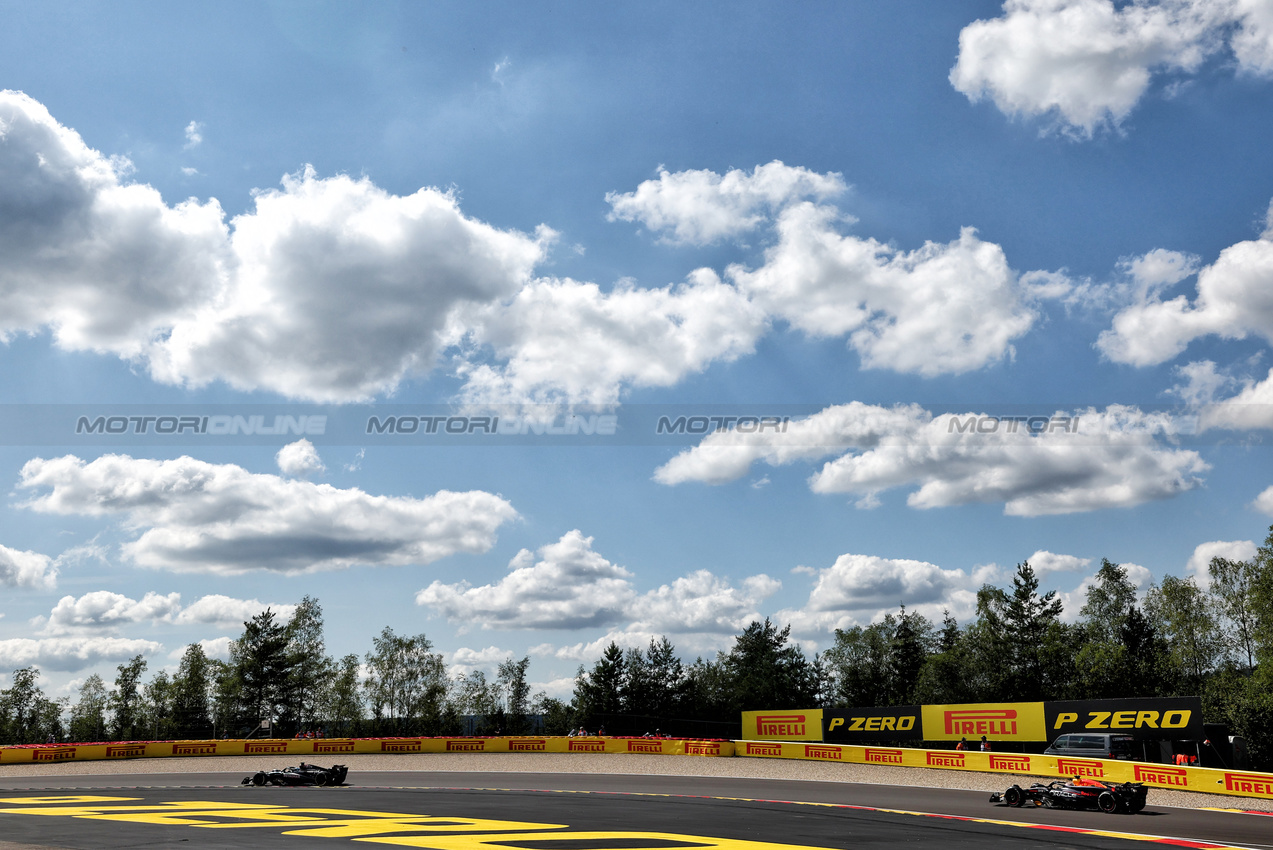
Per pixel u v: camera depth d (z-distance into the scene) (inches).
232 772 1565.0
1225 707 2090.3
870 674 3550.7
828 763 1553.9
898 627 3673.7
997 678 2760.8
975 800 1022.4
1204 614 2287.2
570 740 1934.1
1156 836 686.5
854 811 866.8
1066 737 1229.7
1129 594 2672.2
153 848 554.3
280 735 3065.9
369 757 1833.2
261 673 3095.5
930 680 2960.1
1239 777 1011.9
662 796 1045.2
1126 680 2486.5
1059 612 2810.0
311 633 3272.6
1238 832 721.6
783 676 3528.5
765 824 733.3
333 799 984.3
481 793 1085.8
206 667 3412.9
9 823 719.1
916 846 600.4
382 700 3437.5
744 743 1752.0
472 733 3821.4
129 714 3563.0
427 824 711.7
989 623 2807.6
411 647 3508.9
